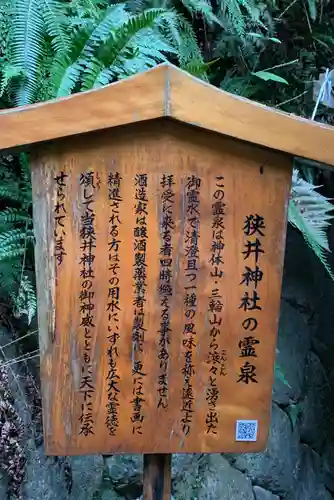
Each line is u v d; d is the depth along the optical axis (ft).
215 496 5.78
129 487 5.56
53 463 4.99
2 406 4.15
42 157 3.08
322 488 7.24
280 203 3.23
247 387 3.50
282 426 6.70
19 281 4.43
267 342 3.44
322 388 7.50
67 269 3.24
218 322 3.38
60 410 3.43
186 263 3.27
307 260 7.43
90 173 3.11
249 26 5.82
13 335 4.78
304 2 6.07
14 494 4.29
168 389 3.45
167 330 3.36
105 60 4.35
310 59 6.44
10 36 4.25
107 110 2.87
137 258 3.24
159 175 3.13
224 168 3.16
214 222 3.23
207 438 3.56
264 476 6.36
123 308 3.31
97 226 3.18
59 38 4.30
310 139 2.99
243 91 5.97
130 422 3.49
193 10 5.47
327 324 7.71
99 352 3.36
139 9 5.34
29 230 4.39
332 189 7.04
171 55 5.44
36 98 4.34
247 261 3.30
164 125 3.06
